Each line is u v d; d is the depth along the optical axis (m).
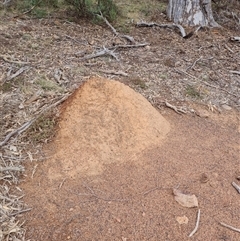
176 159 1.46
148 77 2.10
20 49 2.23
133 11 3.10
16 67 2.02
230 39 2.69
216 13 3.17
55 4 2.96
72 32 2.58
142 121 1.54
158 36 2.69
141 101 1.61
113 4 2.92
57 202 1.25
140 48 2.46
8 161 1.40
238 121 1.82
